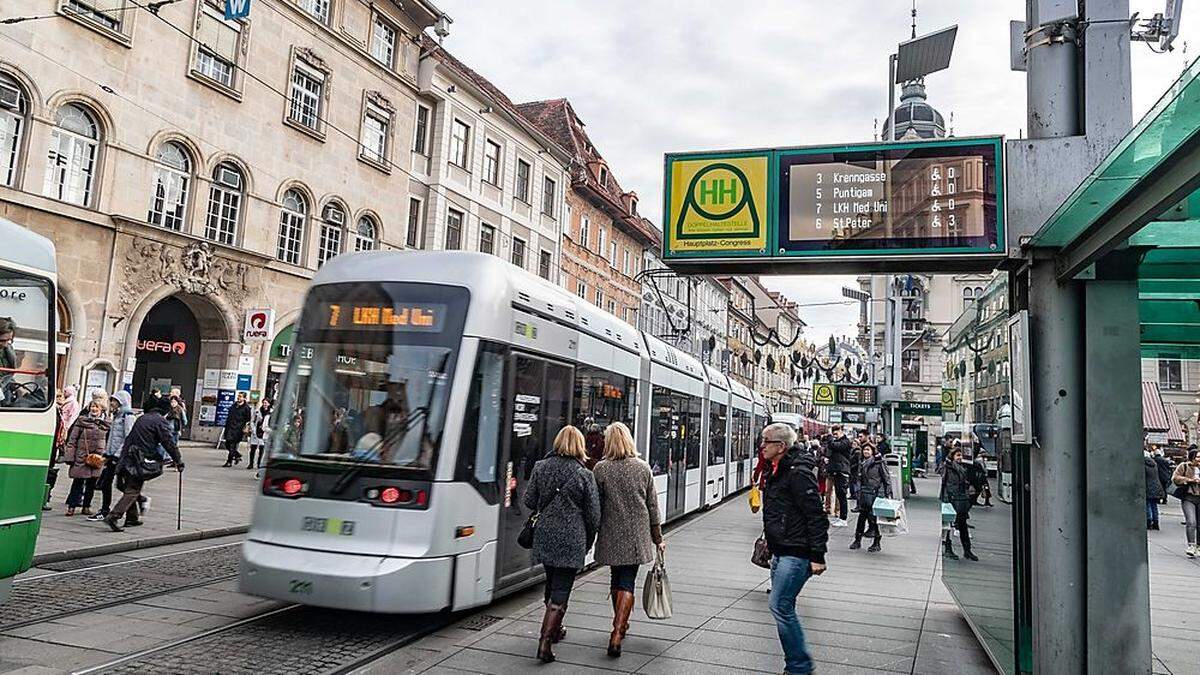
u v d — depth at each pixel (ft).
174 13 70.44
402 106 94.94
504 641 22.26
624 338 38.09
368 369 23.93
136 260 67.05
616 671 19.83
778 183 22.70
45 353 21.15
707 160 23.45
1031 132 20.67
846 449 54.90
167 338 80.53
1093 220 15.66
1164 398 136.26
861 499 43.65
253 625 22.70
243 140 76.43
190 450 72.64
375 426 23.29
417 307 24.39
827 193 22.24
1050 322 18.48
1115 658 17.30
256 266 77.71
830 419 105.40
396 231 93.81
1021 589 19.08
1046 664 17.78
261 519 23.26
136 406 80.38
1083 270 18.19
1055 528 17.89
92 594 25.07
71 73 62.69
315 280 25.80
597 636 23.07
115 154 65.77
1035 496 18.40
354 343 24.30
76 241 62.95
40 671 17.61
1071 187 19.84
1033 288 18.93
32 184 60.08
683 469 50.62
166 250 69.36
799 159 22.66
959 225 20.63
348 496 22.65
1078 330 18.33
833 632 24.35
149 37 68.39
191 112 71.77
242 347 76.02
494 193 107.86
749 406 80.33
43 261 21.24
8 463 19.72
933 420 191.62
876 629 24.90
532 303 27.58
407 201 95.50
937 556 41.55
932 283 198.90
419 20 96.84
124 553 32.27
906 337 199.41
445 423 23.12
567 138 133.18
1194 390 135.23
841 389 85.30
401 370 23.72
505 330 25.46
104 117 65.00
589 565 33.71
